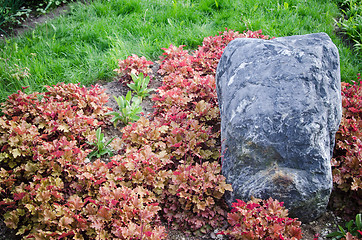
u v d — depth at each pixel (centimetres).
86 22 605
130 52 535
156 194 333
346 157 327
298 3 615
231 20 598
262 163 294
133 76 466
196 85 434
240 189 308
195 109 405
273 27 577
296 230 271
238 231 276
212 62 501
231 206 318
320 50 301
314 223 313
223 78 348
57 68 498
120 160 360
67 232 280
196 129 376
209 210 311
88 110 430
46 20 636
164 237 289
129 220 288
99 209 296
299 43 315
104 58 517
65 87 438
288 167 290
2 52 520
